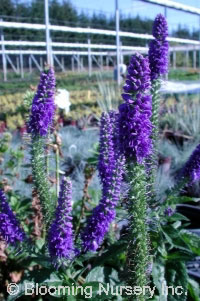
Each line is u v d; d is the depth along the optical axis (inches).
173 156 242.7
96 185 185.3
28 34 1363.2
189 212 165.6
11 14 1375.5
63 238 75.7
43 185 92.0
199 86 616.1
